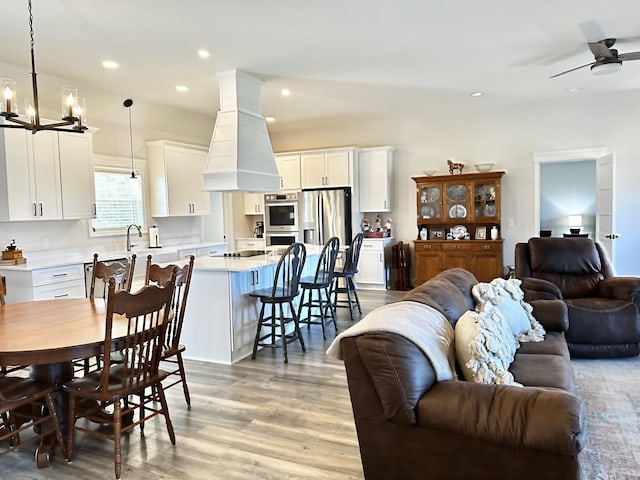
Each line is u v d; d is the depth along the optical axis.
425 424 1.81
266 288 4.55
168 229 6.90
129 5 3.27
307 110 6.91
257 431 2.77
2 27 3.60
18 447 2.38
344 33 3.91
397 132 7.68
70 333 2.41
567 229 8.64
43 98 4.98
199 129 7.32
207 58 4.45
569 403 1.66
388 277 7.66
